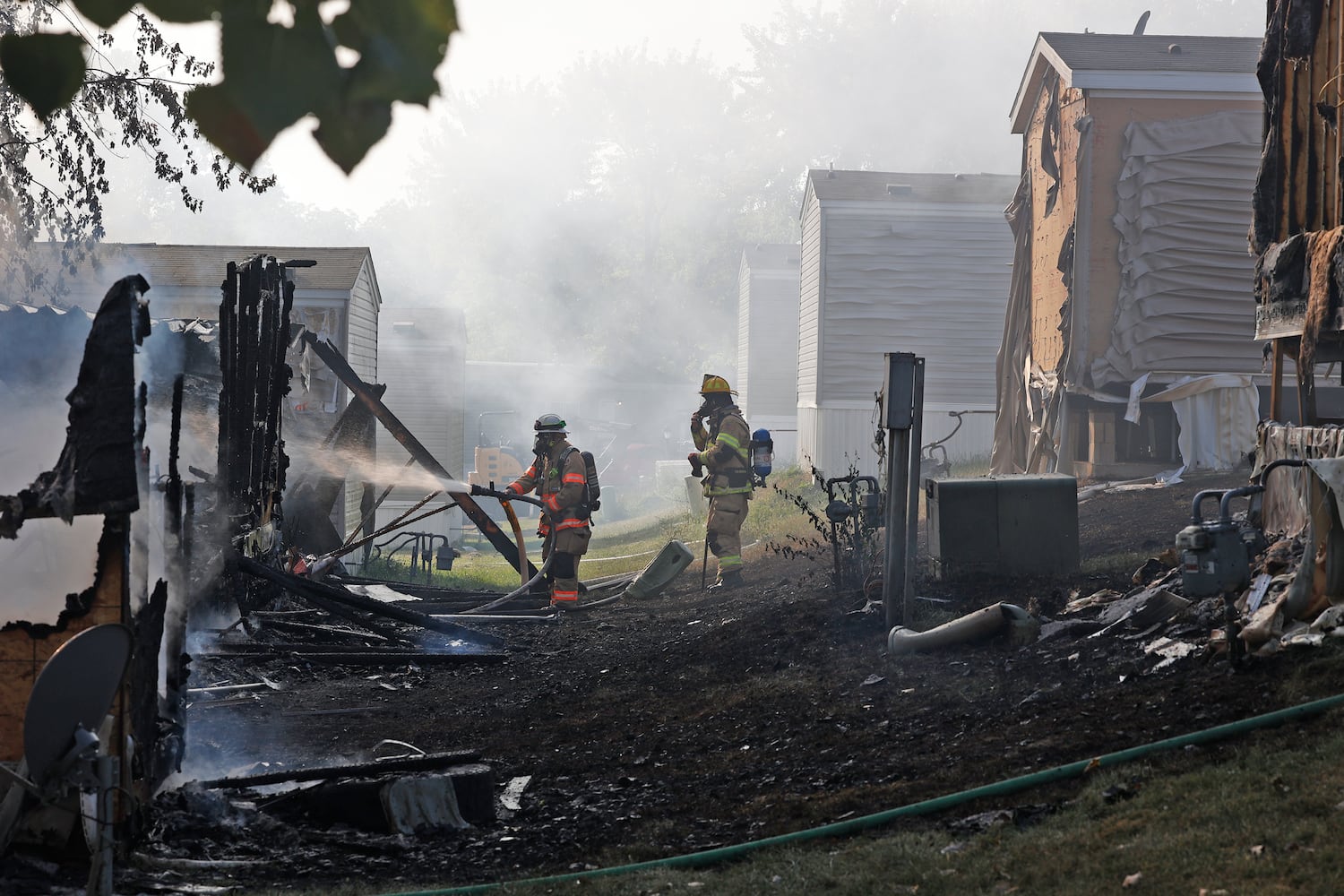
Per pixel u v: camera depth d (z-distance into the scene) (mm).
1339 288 16984
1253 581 15188
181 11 1986
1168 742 10125
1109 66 33281
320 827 11383
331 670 21156
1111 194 33656
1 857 9219
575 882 9195
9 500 9086
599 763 13625
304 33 1973
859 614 18875
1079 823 8938
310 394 38281
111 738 9828
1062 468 34250
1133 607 15414
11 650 9586
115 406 9273
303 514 32906
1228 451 31250
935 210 55062
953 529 19891
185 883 9523
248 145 1968
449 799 11406
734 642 19734
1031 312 39094
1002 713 12773
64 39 2146
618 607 28531
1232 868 7508
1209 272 33281
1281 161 19109
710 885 8742
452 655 22062
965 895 7875
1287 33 18547
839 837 9758
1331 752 9188
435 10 1993
